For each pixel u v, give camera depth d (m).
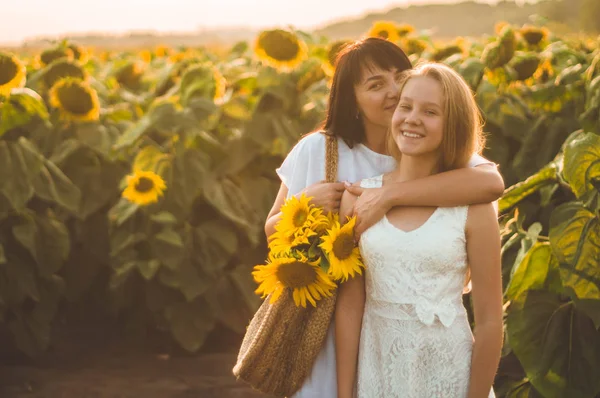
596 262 3.59
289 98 5.46
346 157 3.15
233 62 7.92
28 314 5.32
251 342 2.99
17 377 5.15
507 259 4.23
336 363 2.95
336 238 2.78
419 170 2.82
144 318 5.58
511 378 4.27
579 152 3.62
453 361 2.74
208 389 4.97
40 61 6.64
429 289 2.71
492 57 5.34
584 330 3.74
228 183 5.39
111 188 5.59
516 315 3.81
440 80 2.72
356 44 3.13
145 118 5.32
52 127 5.66
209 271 5.25
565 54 5.83
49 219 5.31
